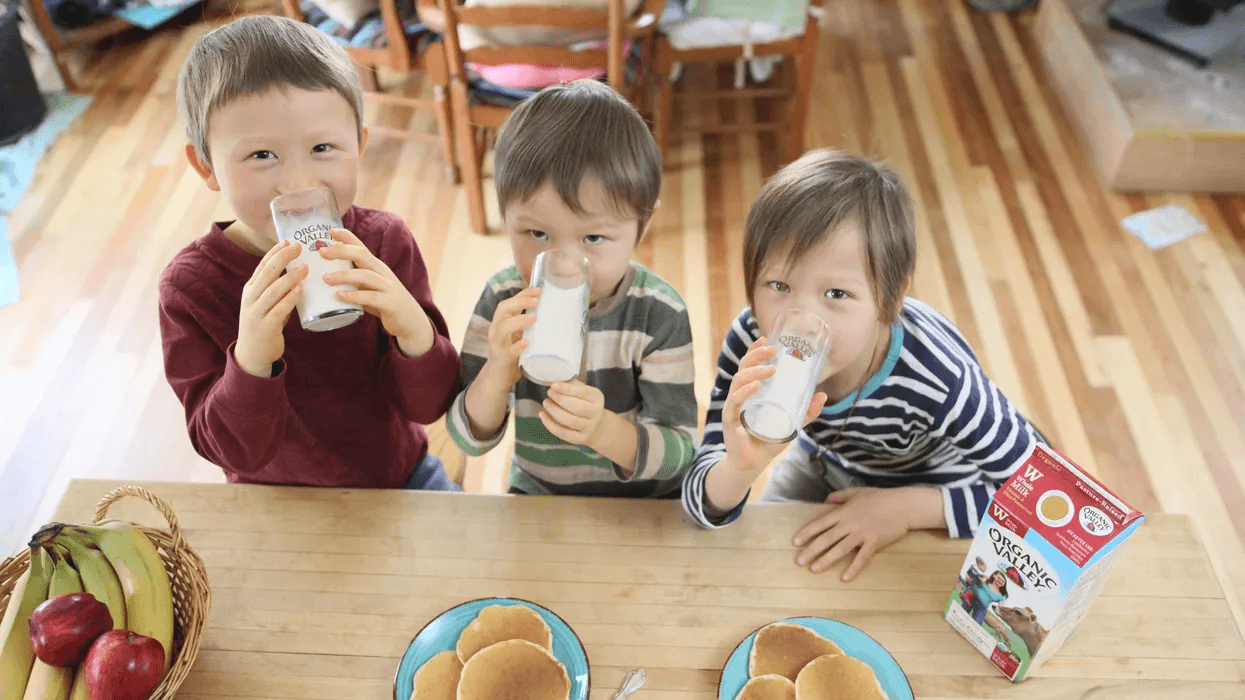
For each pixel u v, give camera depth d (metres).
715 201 2.86
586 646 0.96
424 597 1.01
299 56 0.97
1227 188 2.86
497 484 2.07
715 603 1.00
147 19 3.47
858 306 1.00
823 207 0.97
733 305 2.51
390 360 1.20
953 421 1.14
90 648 0.82
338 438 1.31
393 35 2.50
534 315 0.93
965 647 0.96
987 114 3.24
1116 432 2.20
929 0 3.86
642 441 1.10
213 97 0.96
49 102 3.24
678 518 1.09
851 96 3.32
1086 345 2.41
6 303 2.54
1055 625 0.87
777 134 3.12
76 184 2.92
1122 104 2.89
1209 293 2.55
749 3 2.59
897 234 1.00
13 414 2.26
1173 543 1.05
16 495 2.09
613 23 2.21
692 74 3.42
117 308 2.53
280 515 1.09
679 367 1.16
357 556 1.05
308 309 0.91
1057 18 3.40
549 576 1.03
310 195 0.92
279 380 1.01
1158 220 2.79
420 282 1.27
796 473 1.52
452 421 1.11
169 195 2.87
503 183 1.01
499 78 2.45
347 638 0.97
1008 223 2.79
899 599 1.00
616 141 0.98
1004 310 2.51
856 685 0.90
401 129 3.13
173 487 1.12
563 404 0.96
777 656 0.93
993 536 0.88
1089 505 0.83
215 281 1.12
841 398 1.20
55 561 0.90
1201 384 2.31
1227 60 3.08
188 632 0.88
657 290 1.15
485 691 0.89
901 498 1.09
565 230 1.01
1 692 0.82
